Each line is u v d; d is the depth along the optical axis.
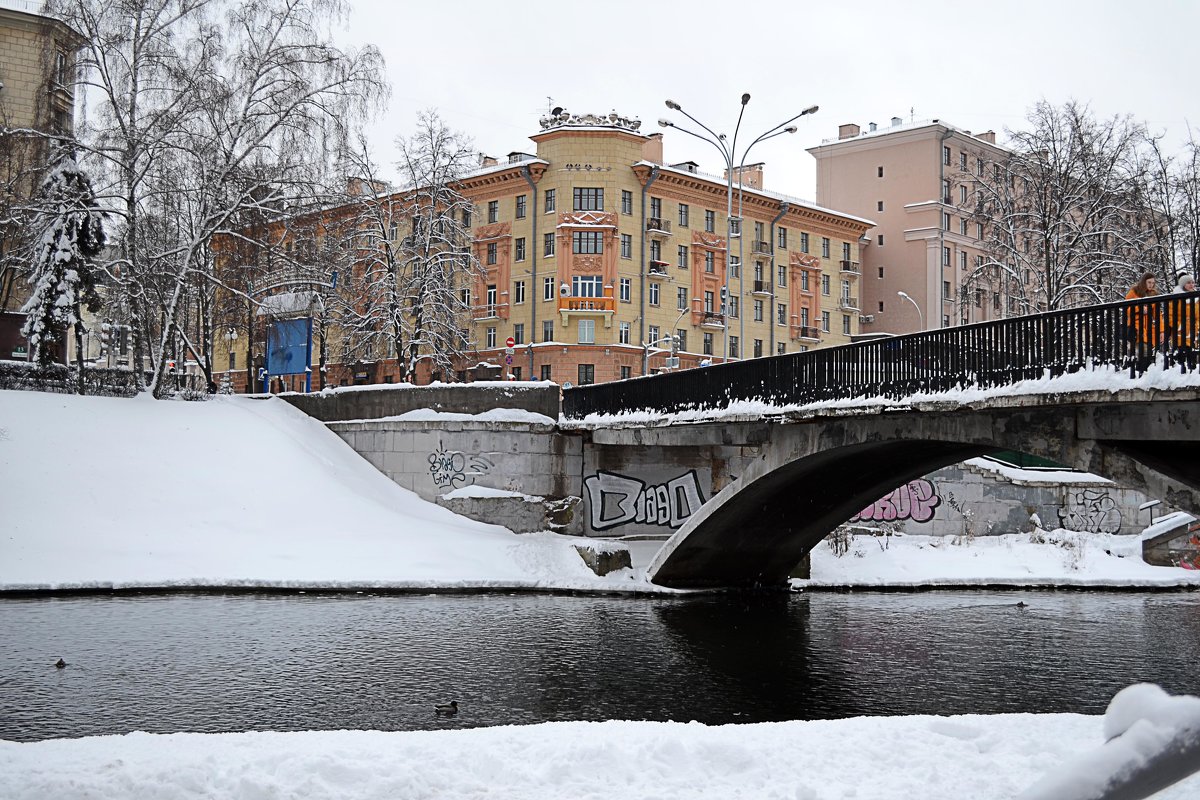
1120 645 24.55
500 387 38.03
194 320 56.62
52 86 39.12
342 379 64.25
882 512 42.31
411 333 59.78
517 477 37.25
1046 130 45.59
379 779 9.50
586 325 73.00
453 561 32.62
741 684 19.77
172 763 9.84
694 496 37.94
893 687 19.70
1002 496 42.12
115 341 55.03
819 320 86.75
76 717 15.86
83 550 29.70
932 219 89.38
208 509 33.12
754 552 33.06
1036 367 18.17
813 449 24.95
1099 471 17.34
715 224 79.94
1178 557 39.06
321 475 36.59
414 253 59.38
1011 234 47.66
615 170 73.62
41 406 35.88
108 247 41.47
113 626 23.42
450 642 23.03
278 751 10.41
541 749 10.41
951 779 9.48
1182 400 15.55
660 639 24.23
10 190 39.03
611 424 33.59
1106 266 45.22
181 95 38.91
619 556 34.22
